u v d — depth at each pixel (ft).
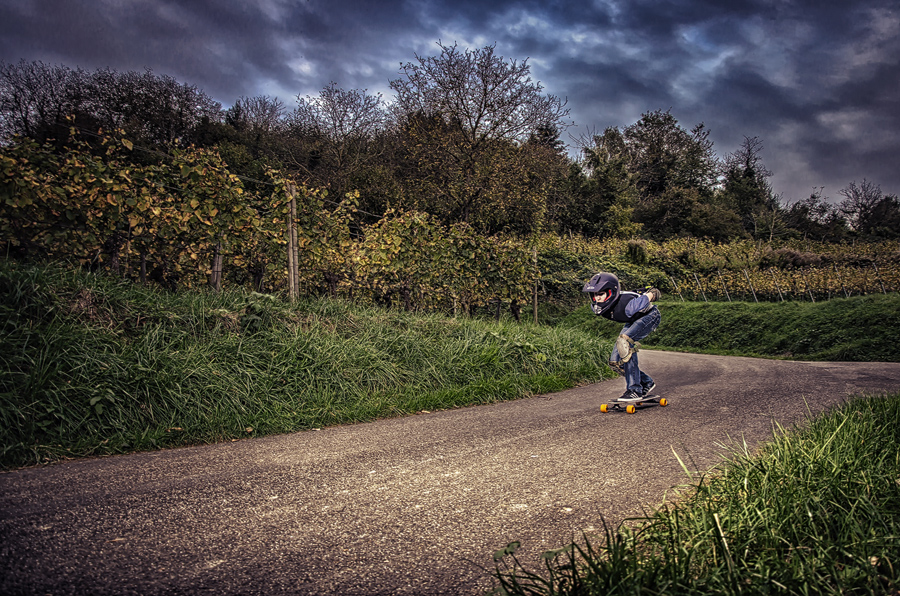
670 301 75.20
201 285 24.52
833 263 88.58
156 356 14.05
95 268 19.86
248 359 15.80
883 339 40.75
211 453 10.88
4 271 13.71
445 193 74.08
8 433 10.30
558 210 120.37
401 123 83.46
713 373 27.20
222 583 5.06
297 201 26.16
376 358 18.81
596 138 183.93
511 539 6.32
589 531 6.54
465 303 36.45
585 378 25.26
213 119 114.11
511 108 71.92
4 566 5.10
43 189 17.57
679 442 11.48
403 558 5.77
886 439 9.05
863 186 173.47
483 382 20.04
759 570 4.68
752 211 171.12
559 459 10.17
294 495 7.95
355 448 11.28
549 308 70.59
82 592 4.71
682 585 4.33
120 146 20.81
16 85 89.61
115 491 7.96
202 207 21.79
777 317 52.31
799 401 16.90
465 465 9.78
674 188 156.35
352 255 28.58
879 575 4.77
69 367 12.48
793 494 6.24
